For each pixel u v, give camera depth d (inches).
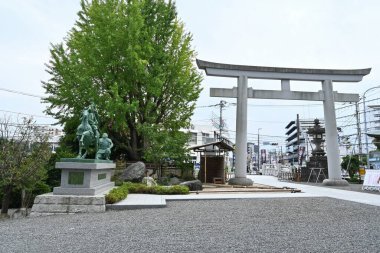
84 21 892.0
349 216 362.9
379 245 230.1
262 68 871.7
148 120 844.6
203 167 950.4
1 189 526.6
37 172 528.4
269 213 382.6
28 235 270.4
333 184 846.5
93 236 259.8
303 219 342.0
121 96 791.1
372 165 1109.7
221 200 514.9
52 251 214.1
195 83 924.0
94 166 447.5
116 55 789.9
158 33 901.2
